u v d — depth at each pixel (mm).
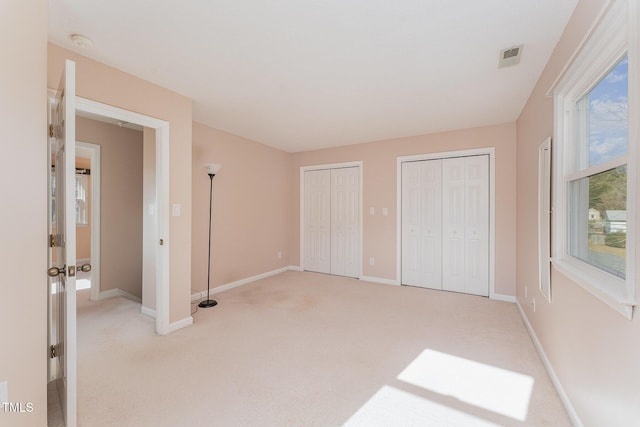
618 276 1217
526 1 1520
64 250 1433
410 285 4309
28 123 1190
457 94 2740
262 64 2193
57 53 1929
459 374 1970
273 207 5016
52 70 1899
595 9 1323
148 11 1603
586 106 1638
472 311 3217
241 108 3121
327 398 1713
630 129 1005
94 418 1538
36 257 1237
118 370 2010
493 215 3703
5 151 1079
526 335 2594
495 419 1537
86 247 6090
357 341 2473
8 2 1085
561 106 1824
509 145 3607
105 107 2176
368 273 4629
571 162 1787
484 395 1743
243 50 2002
